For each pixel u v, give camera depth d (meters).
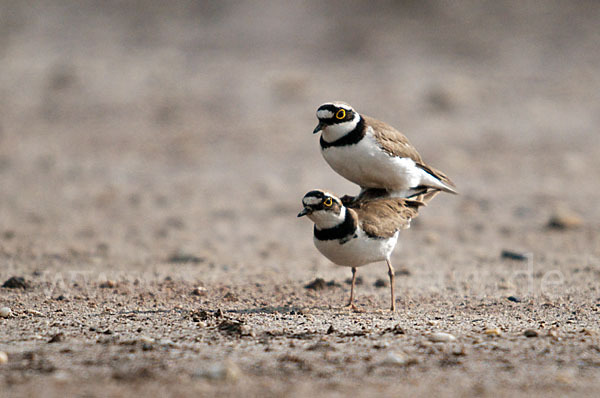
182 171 18.72
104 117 23.11
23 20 34.31
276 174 18.44
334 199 8.00
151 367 5.64
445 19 32.97
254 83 26.00
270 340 6.58
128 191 17.08
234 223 14.80
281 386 5.26
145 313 8.04
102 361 5.80
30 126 22.34
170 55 29.61
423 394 5.12
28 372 5.49
